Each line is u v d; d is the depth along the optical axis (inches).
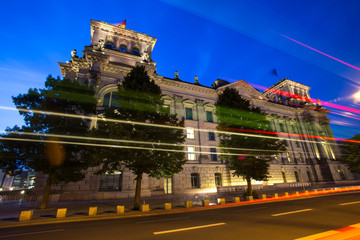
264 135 885.8
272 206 574.9
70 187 863.7
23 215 429.7
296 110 2014.0
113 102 1115.3
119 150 568.7
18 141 579.2
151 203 741.3
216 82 1689.2
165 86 1363.2
